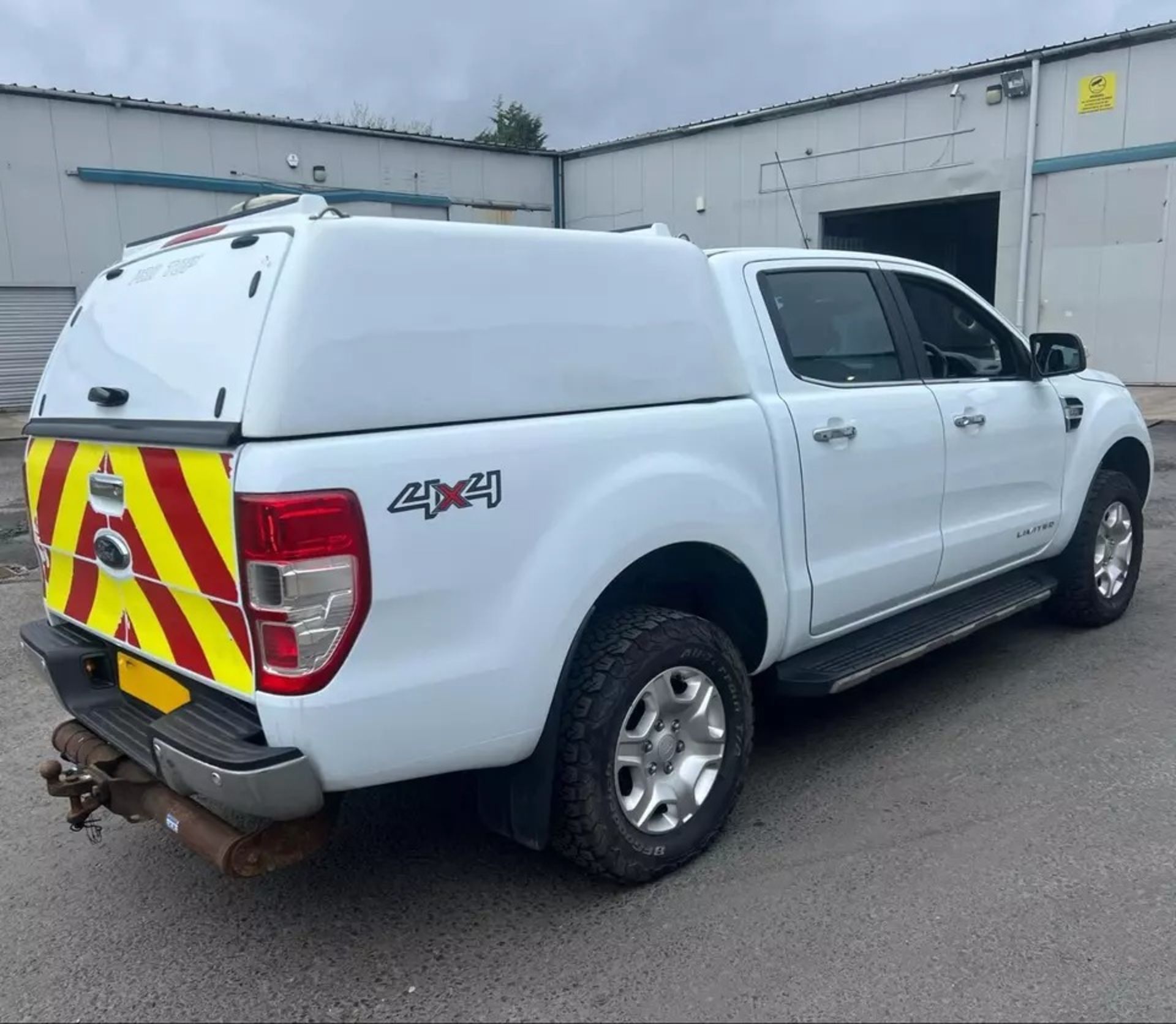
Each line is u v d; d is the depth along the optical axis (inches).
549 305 118.1
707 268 139.9
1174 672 195.3
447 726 106.7
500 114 2161.7
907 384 168.9
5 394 753.0
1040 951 111.0
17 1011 108.2
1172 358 645.9
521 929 119.8
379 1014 105.8
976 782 152.2
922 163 738.8
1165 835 134.8
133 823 140.3
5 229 730.8
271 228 105.0
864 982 106.8
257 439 96.2
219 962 116.1
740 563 135.9
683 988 107.4
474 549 107.0
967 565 180.7
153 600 113.6
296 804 99.2
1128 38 624.7
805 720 179.6
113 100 752.3
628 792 125.7
